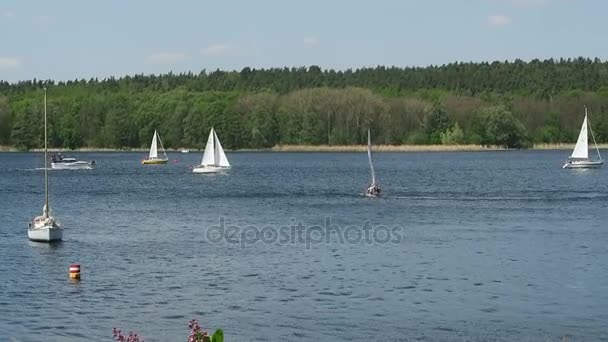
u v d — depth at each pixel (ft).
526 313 166.91
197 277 201.16
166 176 618.85
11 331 156.56
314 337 152.25
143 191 474.90
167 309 170.91
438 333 154.10
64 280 199.31
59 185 532.73
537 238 262.88
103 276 203.51
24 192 475.72
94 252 238.89
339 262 219.41
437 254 231.91
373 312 167.94
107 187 511.40
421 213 339.77
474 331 155.22
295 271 207.51
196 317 165.07
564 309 169.48
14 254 235.81
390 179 570.46
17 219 331.36
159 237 269.85
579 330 155.53
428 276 201.16
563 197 416.87
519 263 217.77
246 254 232.53
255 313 167.43
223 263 219.00
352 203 386.52
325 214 336.49
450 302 175.42
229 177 602.03
